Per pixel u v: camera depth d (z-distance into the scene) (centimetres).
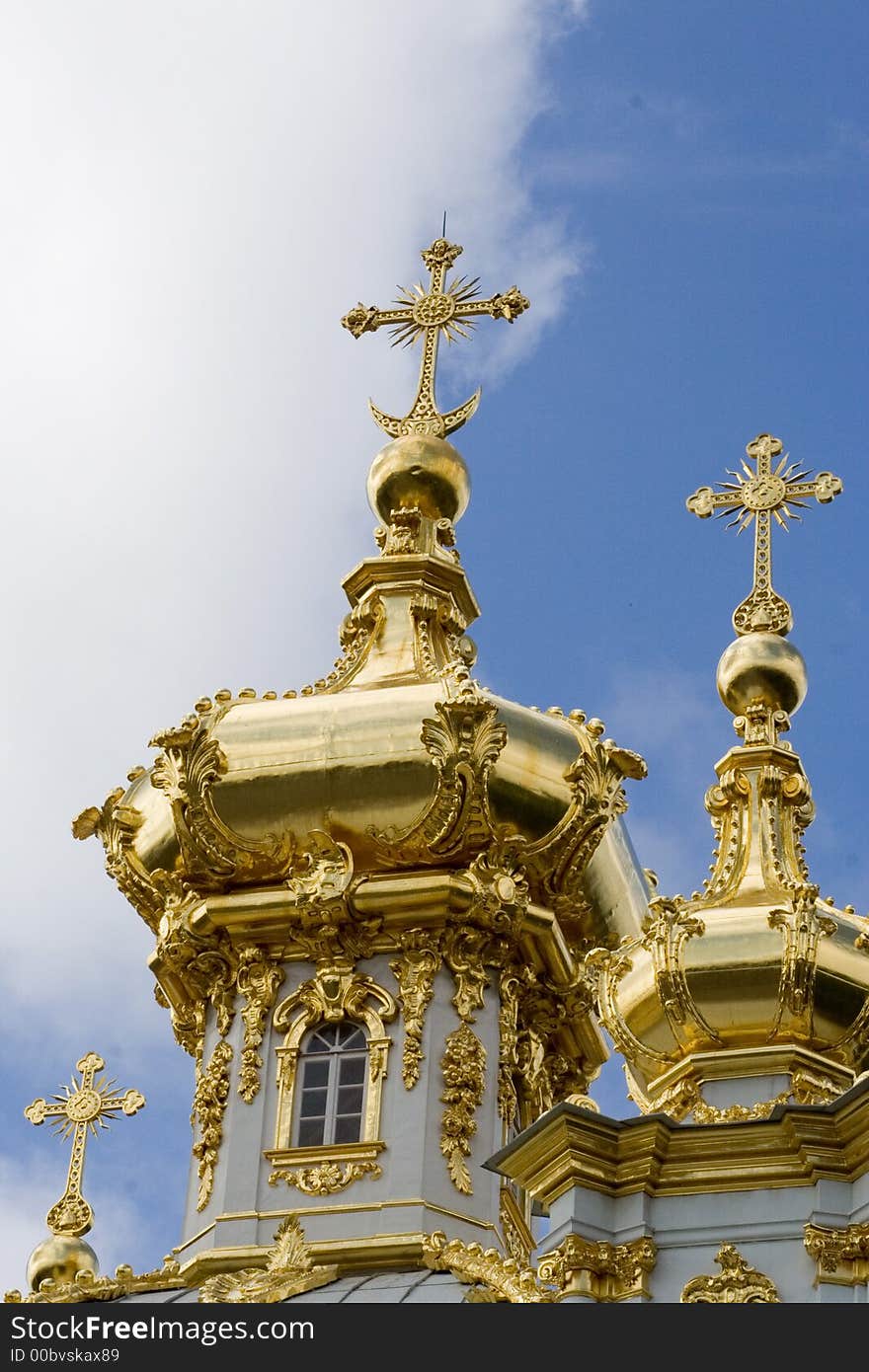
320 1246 3759
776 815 3712
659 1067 3547
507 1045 3978
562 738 4050
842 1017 3522
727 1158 3344
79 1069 4288
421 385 4494
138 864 4144
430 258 4606
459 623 4262
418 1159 3844
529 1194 3444
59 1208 4197
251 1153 3894
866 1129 3300
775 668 3828
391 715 4009
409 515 4341
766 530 3972
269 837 4016
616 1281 3309
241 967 4025
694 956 3522
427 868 4006
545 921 4022
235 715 4059
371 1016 3959
